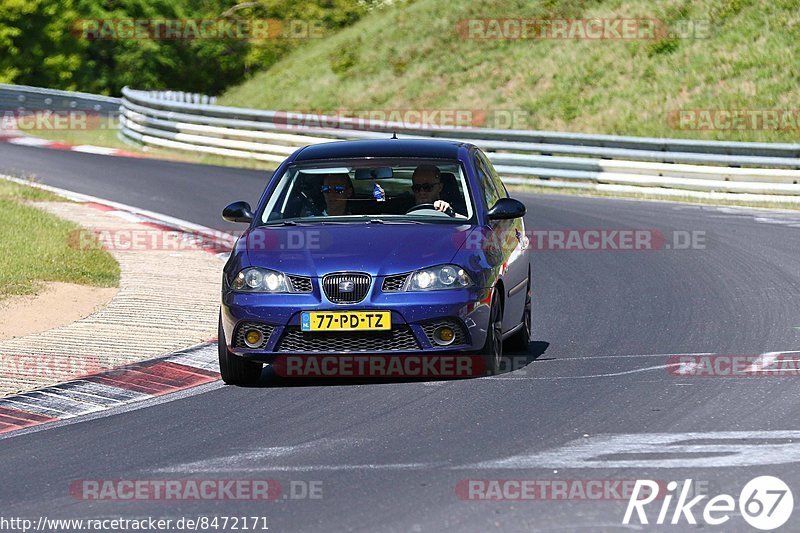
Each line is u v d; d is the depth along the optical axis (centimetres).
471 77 12812
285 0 18538
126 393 3109
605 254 5509
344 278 3005
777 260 5169
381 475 2244
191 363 3428
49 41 19600
